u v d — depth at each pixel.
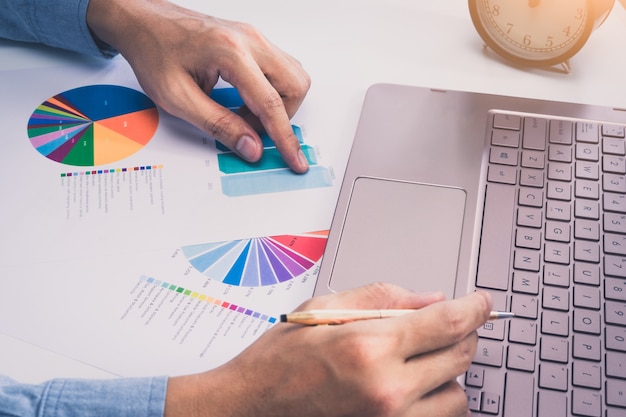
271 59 0.71
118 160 0.68
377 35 0.82
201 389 0.47
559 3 0.72
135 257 0.59
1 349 0.53
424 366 0.44
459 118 0.68
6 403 0.47
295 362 0.45
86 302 0.56
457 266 0.56
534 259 0.56
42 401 0.48
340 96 0.75
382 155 0.65
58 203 0.63
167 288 0.57
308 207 0.64
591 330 0.51
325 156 0.69
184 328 0.54
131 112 0.73
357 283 0.55
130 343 0.53
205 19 0.72
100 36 0.76
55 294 0.56
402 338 0.44
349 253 0.57
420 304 0.49
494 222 0.59
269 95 0.67
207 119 0.67
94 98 0.74
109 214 0.62
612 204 0.59
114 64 0.78
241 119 0.68
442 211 0.60
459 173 0.63
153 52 0.71
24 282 0.57
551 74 0.76
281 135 0.67
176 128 0.71
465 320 0.45
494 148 0.65
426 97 0.71
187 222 0.62
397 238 0.58
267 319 0.55
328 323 0.46
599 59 0.78
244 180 0.66
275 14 0.85
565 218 0.59
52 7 0.75
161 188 0.65
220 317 0.55
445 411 0.45
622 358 0.50
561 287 0.54
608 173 0.62
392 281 0.55
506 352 0.50
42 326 0.54
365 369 0.43
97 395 0.48
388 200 0.61
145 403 0.47
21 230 0.61
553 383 0.49
